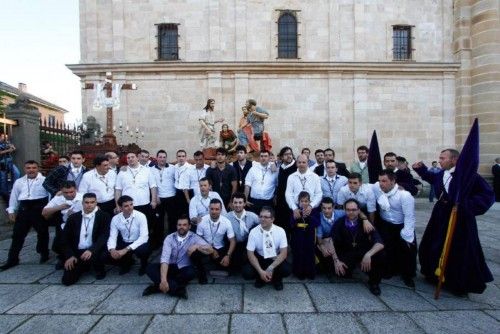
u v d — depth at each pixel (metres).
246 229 5.95
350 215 5.45
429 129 17.73
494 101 16.34
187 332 3.91
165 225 10.12
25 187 6.57
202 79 17.19
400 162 7.00
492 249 7.51
